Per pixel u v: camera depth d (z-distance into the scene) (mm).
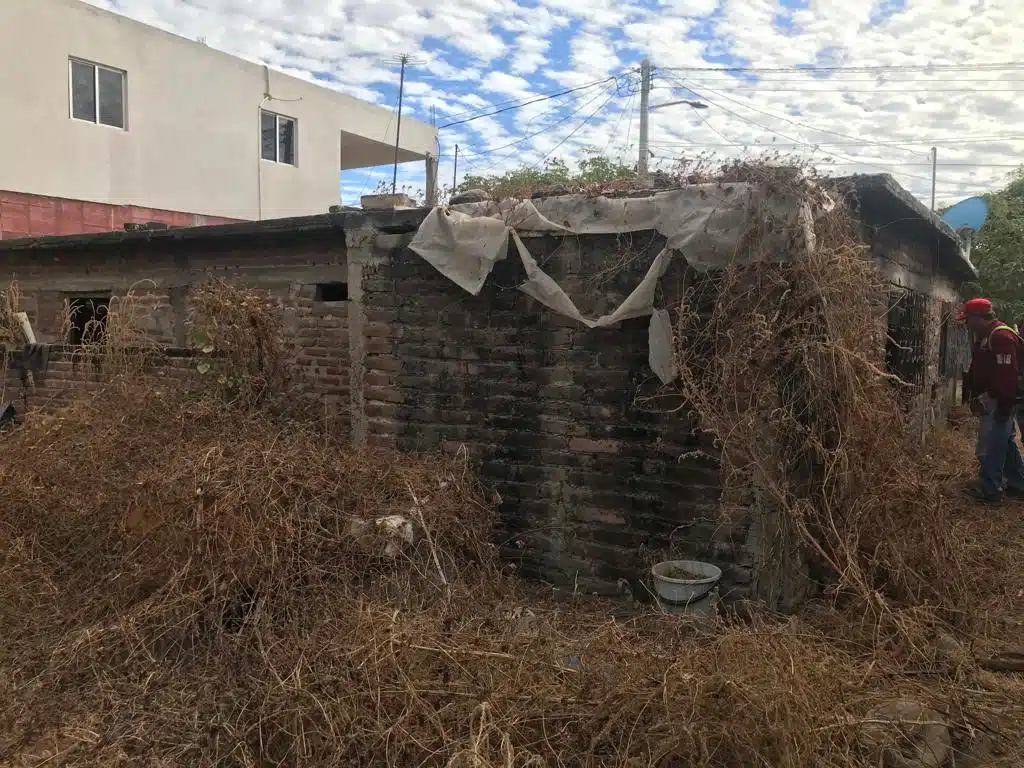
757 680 2693
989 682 3350
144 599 3863
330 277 6117
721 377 3875
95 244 7297
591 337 4539
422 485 4336
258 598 3629
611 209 4355
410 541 3910
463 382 5074
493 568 4305
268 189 19078
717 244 4000
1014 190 19797
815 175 4008
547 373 4719
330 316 6094
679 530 4285
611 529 4535
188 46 16906
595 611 4227
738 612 4043
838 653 3393
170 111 16594
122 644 3564
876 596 3678
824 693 2787
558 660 3104
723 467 4047
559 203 4547
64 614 3977
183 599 3572
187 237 6559
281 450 4332
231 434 4996
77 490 4734
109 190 15469
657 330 4211
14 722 3098
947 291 11148
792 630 3414
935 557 4211
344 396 6035
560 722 2742
